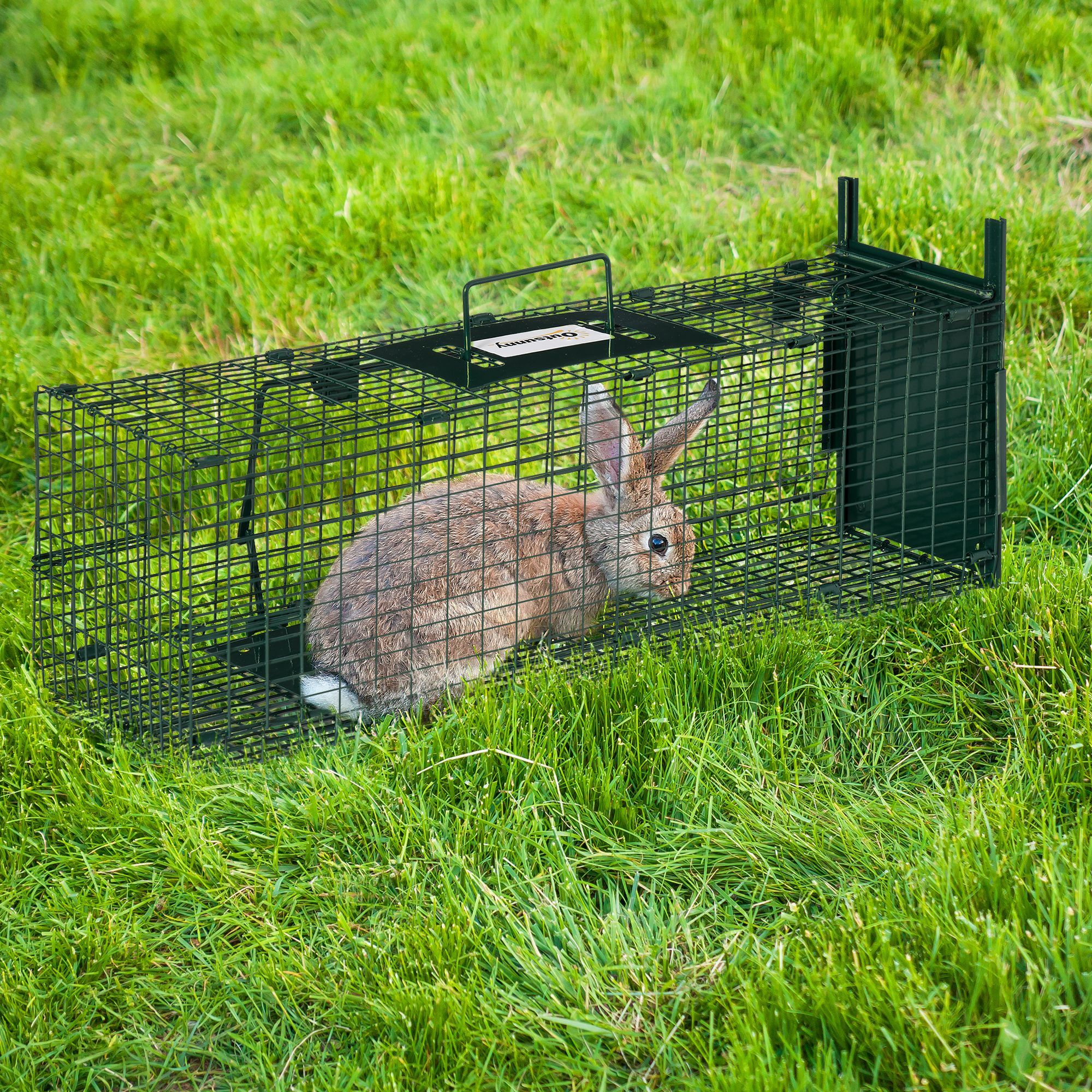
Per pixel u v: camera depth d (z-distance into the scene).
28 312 3.48
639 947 2.60
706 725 2.81
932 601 2.96
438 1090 2.50
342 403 2.90
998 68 3.93
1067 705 2.76
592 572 3.03
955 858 2.60
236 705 2.87
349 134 3.89
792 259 3.46
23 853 2.69
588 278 3.49
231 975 2.60
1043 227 3.42
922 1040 2.46
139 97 4.09
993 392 2.94
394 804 2.72
